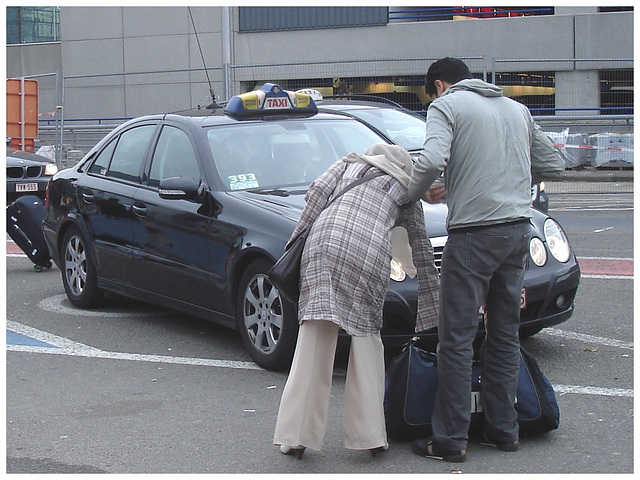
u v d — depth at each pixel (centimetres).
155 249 684
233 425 493
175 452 456
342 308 429
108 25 2792
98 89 2247
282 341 572
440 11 2544
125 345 670
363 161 450
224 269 613
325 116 738
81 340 688
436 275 455
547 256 589
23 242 991
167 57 2731
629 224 1328
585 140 1981
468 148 423
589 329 686
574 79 2170
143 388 564
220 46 2680
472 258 425
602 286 847
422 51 2483
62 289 902
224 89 1995
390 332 543
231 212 613
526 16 2416
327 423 493
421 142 944
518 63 2062
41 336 702
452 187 429
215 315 635
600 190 1914
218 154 662
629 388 543
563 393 535
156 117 744
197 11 2688
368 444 433
